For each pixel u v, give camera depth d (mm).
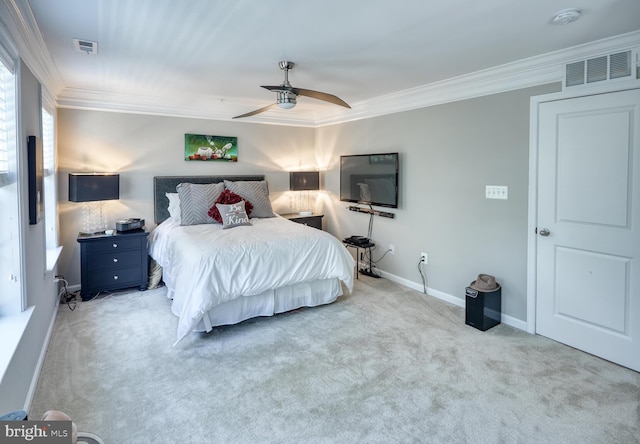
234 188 4867
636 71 2494
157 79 3709
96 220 4383
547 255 3055
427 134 4066
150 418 2072
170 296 3908
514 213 3268
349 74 3490
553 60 2875
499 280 3422
